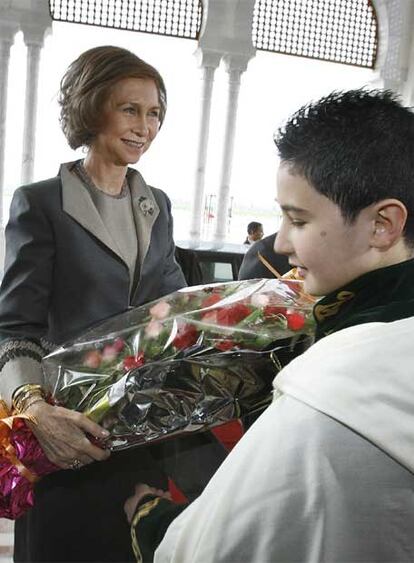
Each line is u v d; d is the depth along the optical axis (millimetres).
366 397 574
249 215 17984
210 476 1375
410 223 691
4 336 1247
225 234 10070
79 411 1137
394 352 597
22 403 1152
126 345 1176
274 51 10203
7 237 1323
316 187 674
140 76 1336
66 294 1321
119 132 1340
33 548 1356
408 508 569
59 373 1173
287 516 574
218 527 605
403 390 570
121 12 9281
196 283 2604
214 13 9406
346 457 572
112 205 1403
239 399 1188
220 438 1420
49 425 1105
